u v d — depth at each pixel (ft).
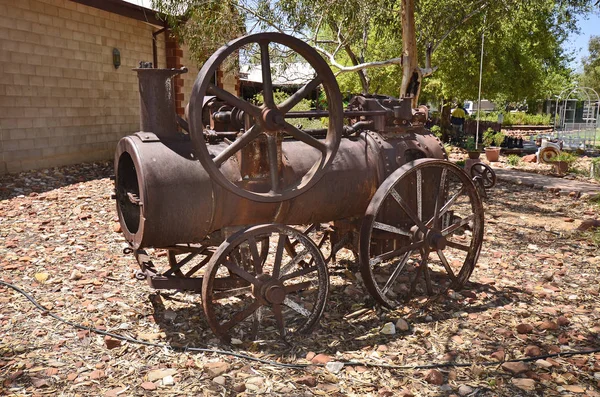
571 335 13.38
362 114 15.14
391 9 40.65
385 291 14.57
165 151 12.26
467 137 69.26
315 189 13.85
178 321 14.03
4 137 32.14
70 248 19.67
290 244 17.17
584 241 22.66
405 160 15.23
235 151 12.11
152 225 12.03
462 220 15.57
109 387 10.80
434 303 15.34
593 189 34.68
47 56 35.14
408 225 15.56
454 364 11.86
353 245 16.05
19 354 11.97
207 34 39.34
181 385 10.89
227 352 12.17
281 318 13.00
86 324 13.50
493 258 19.93
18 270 17.26
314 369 11.59
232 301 15.46
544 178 40.40
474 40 53.88
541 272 18.42
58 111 36.35
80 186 30.89
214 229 13.03
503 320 14.28
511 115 127.85
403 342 12.99
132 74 44.65
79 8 37.86
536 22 65.21
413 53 34.58
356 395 10.66
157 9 40.06
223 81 56.54
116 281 16.67
